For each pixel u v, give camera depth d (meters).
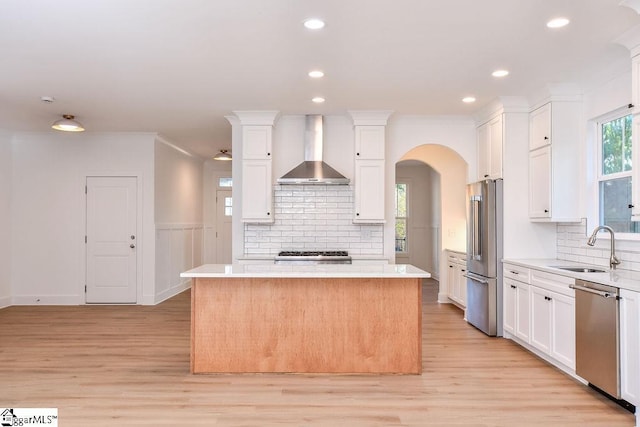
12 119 6.28
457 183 7.62
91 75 4.38
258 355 4.03
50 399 3.42
